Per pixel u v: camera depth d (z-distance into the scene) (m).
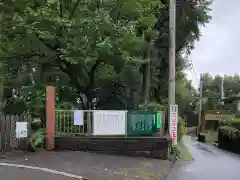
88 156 12.28
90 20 15.41
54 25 15.76
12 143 12.33
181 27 26.03
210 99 58.44
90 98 18.91
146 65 23.42
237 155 18.89
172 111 15.45
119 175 9.70
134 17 18.58
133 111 14.05
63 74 18.17
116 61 16.81
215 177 11.15
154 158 13.68
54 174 9.00
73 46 15.55
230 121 24.97
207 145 27.42
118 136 13.78
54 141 13.30
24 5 15.70
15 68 18.48
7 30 16.42
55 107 14.47
